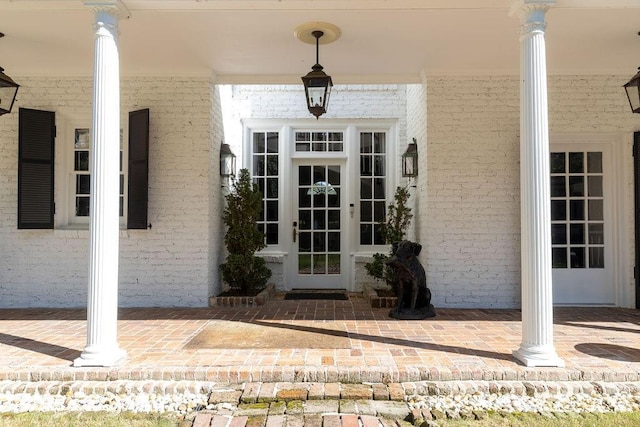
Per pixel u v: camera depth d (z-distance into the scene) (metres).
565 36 5.04
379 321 5.23
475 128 6.07
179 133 6.14
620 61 5.84
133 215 6.04
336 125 7.71
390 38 5.14
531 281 3.76
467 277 6.05
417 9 4.27
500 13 4.50
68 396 3.41
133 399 3.38
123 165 6.38
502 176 6.05
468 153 6.07
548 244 3.77
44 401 3.35
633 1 3.82
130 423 3.02
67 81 6.19
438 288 6.05
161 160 6.13
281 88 7.68
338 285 7.67
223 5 4.05
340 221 7.73
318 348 4.16
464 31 4.95
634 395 3.40
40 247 6.09
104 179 3.80
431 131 6.09
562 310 5.91
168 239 6.11
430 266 6.05
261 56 5.68
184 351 4.07
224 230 6.90
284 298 6.81
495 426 2.95
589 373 3.54
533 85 3.81
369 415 3.14
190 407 3.27
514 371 3.56
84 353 3.70
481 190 6.05
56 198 6.20
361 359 3.84
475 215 6.06
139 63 5.90
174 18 4.64
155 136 6.14
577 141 6.20
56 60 5.83
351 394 3.36
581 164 6.29
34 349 4.15
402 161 7.01
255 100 7.66
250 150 7.73
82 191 6.40
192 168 6.13
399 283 5.47
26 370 3.59
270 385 3.50
